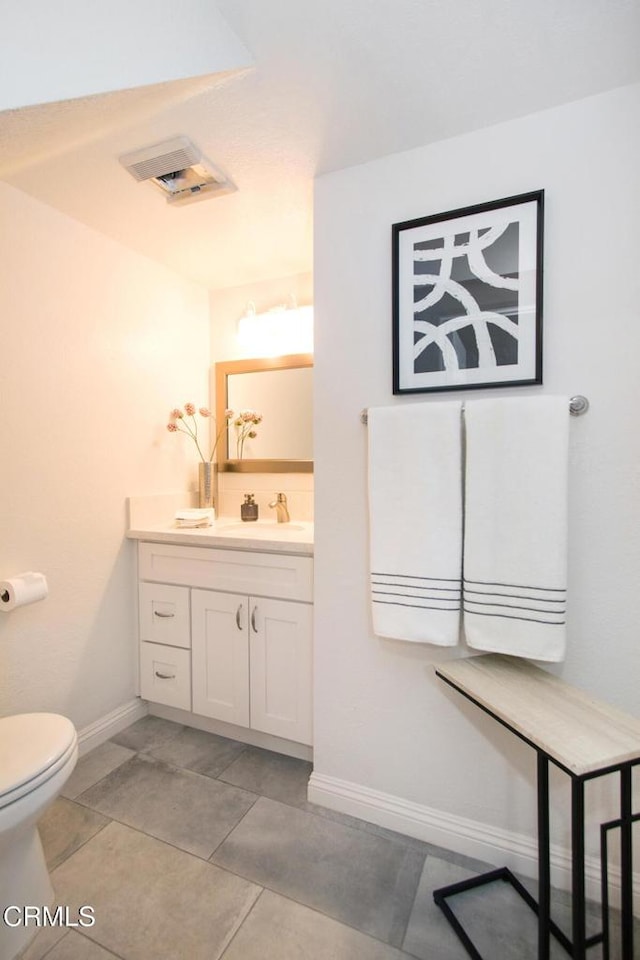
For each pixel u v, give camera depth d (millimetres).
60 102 978
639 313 1117
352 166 1409
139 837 1379
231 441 2389
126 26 998
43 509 1659
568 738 847
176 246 1960
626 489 1139
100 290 1855
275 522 2211
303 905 1161
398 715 1400
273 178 1471
